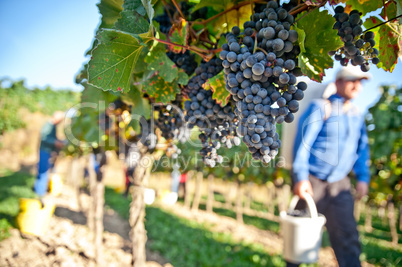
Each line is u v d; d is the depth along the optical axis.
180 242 6.60
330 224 3.46
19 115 13.91
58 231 5.91
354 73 3.45
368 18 1.54
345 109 3.62
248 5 1.77
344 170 3.46
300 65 1.23
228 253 6.11
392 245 8.28
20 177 12.23
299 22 1.33
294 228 3.07
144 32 1.48
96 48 1.28
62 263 4.39
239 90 1.29
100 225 4.50
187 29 1.72
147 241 6.58
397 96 7.95
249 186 11.67
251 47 1.31
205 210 11.80
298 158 3.26
